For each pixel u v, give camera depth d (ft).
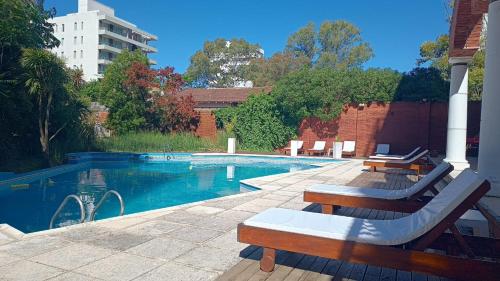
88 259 12.35
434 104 60.44
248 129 71.56
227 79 225.76
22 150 43.91
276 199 23.35
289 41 194.39
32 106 41.24
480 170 22.03
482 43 73.20
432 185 16.57
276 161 59.88
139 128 72.54
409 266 9.63
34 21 46.73
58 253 12.88
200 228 16.39
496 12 21.09
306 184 30.17
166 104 72.84
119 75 71.26
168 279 10.85
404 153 61.93
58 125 48.49
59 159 46.42
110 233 15.39
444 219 9.50
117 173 44.88
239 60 231.91
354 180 32.81
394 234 10.39
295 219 11.94
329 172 39.01
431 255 9.44
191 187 36.47
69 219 23.71
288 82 67.67
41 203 28.19
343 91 64.75
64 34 228.84
